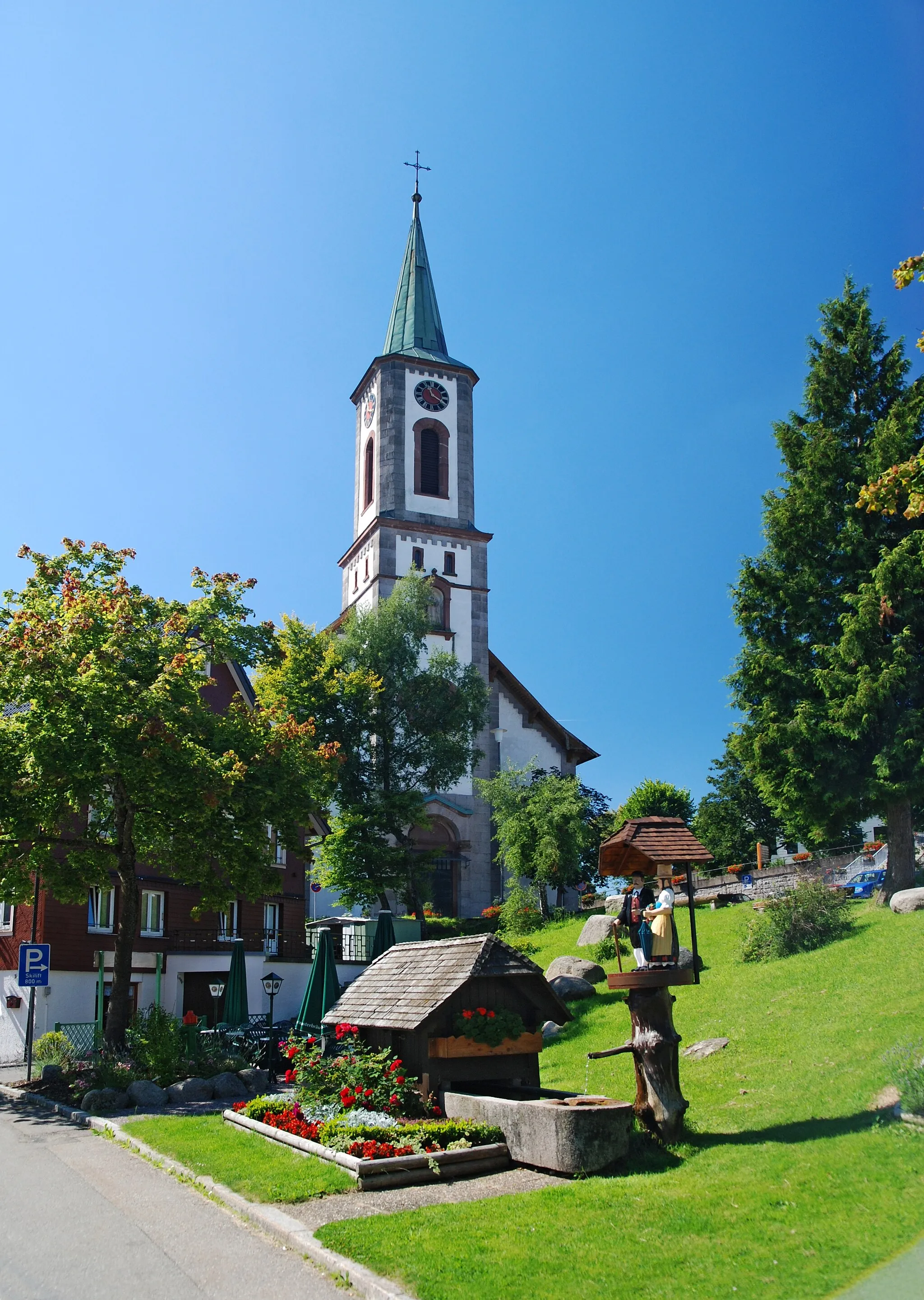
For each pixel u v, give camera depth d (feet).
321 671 139.33
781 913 72.79
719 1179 30.35
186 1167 38.01
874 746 81.97
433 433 182.60
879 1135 32.17
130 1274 26.35
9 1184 37.70
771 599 87.61
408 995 45.24
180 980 101.50
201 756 64.59
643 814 183.73
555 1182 33.12
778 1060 46.98
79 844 70.33
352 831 134.92
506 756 175.32
